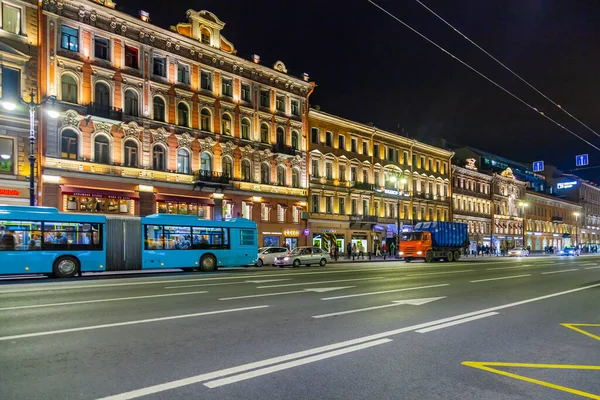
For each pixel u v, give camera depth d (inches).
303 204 1713.8
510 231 3090.6
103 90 1203.9
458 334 308.5
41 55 1084.5
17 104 1044.5
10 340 279.4
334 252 1625.2
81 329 312.8
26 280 725.3
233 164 1496.1
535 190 3590.1
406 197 2231.8
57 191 1097.4
